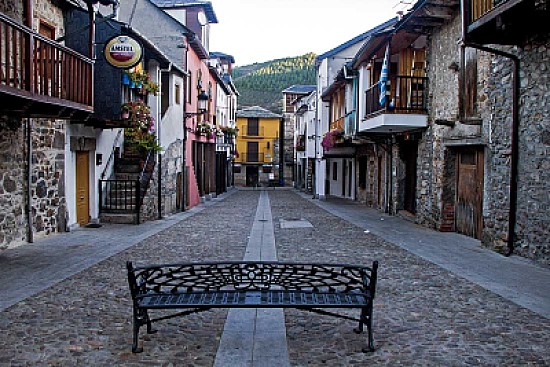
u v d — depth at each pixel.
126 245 10.45
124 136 16.61
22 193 10.25
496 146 9.66
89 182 13.86
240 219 16.48
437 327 5.11
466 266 8.27
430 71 13.48
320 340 4.72
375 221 15.70
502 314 5.56
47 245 10.20
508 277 7.43
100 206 14.29
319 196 28.58
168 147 17.84
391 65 16.56
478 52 10.65
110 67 13.09
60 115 9.66
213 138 28.72
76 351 4.40
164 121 17.28
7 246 9.68
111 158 15.43
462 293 6.48
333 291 4.86
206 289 4.95
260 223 15.20
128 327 5.07
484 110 10.34
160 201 16.59
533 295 6.38
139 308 4.45
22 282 6.95
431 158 13.45
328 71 27.94
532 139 8.58
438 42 12.96
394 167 17.64
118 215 14.27
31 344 4.57
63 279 7.15
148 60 16.38
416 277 7.43
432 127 13.33
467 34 8.85
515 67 8.92
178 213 18.73
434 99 13.21
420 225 14.34
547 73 8.19
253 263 5.13
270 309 5.74
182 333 4.91
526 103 8.73
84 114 10.51
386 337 4.80
